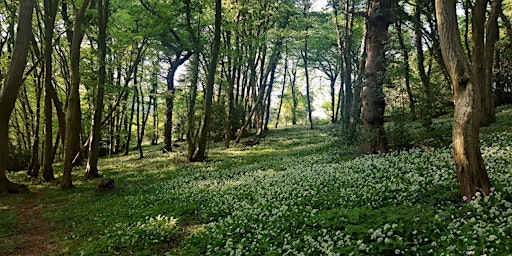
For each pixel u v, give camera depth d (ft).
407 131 54.80
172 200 47.88
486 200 23.62
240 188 48.16
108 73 97.40
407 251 18.84
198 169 76.69
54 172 93.45
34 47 82.38
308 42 140.67
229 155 96.32
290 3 122.52
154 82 127.13
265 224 29.43
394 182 34.14
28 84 113.09
